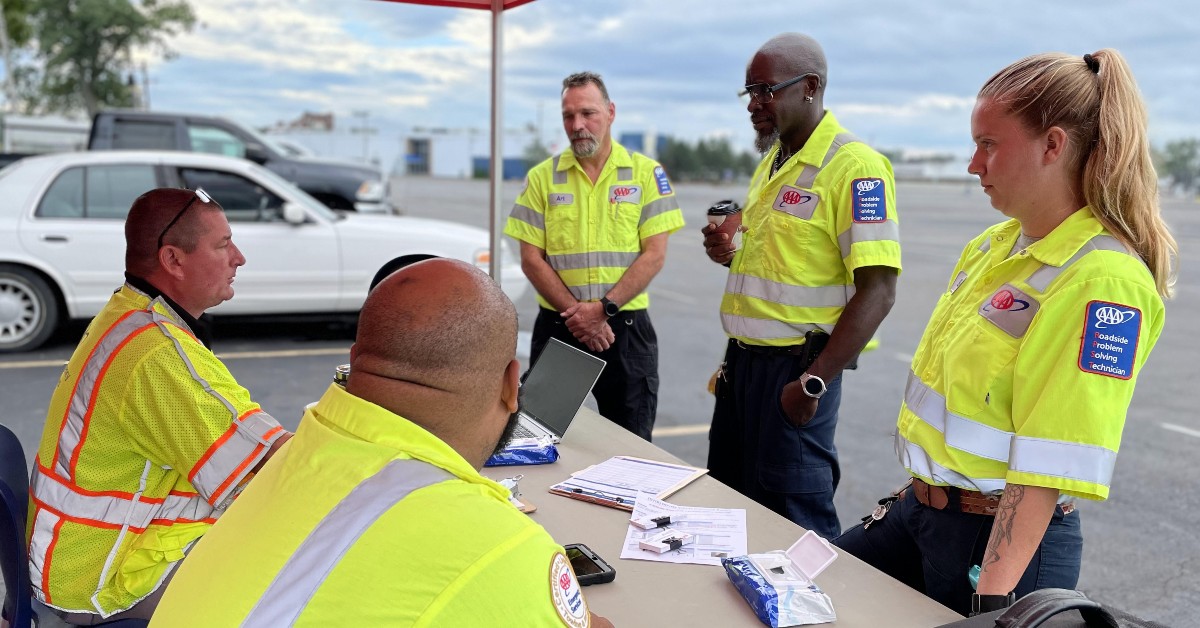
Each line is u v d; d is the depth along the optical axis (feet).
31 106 93.09
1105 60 5.00
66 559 6.34
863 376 21.50
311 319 22.68
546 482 7.17
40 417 16.12
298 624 3.32
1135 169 4.94
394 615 3.28
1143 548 11.96
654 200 11.65
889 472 14.60
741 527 6.24
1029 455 4.91
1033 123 5.04
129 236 6.72
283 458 3.83
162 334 6.37
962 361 5.52
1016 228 5.78
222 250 6.91
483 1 10.68
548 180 11.87
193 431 6.20
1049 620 4.00
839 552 5.89
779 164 9.35
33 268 20.43
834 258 8.77
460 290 3.66
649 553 5.83
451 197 97.50
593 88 11.35
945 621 4.98
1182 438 17.03
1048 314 5.00
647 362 11.95
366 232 21.86
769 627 4.91
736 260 9.36
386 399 3.64
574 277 11.66
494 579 3.34
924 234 65.05
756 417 9.11
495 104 11.12
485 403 3.75
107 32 76.54
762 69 8.61
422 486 3.50
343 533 3.43
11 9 90.02
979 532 5.62
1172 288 5.20
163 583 6.47
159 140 31.14
